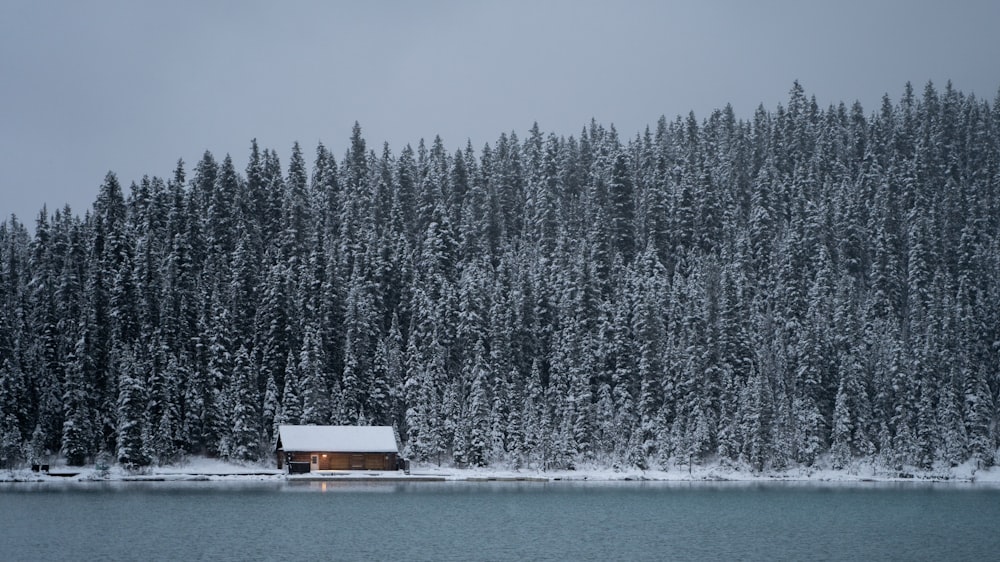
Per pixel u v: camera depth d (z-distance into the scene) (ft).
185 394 444.96
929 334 479.82
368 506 348.38
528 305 517.96
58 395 444.55
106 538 268.62
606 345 493.36
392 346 492.95
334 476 442.50
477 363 475.72
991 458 463.42
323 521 306.96
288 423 454.40
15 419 428.15
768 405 462.60
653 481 455.22
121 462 426.51
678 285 538.06
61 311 467.93
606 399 477.36
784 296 531.09
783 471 462.19
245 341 493.36
